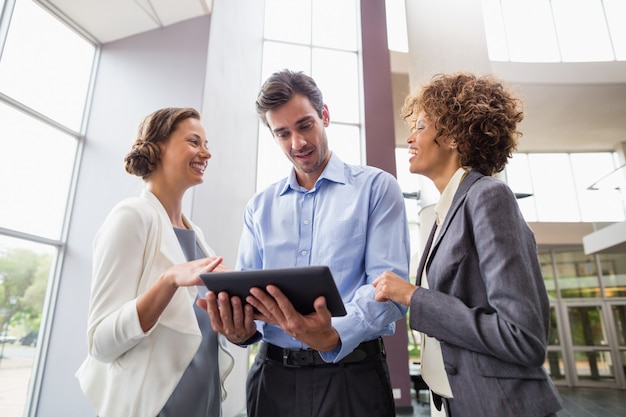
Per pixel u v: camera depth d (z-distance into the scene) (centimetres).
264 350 120
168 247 111
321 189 132
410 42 432
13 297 323
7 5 326
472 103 101
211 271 87
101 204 377
